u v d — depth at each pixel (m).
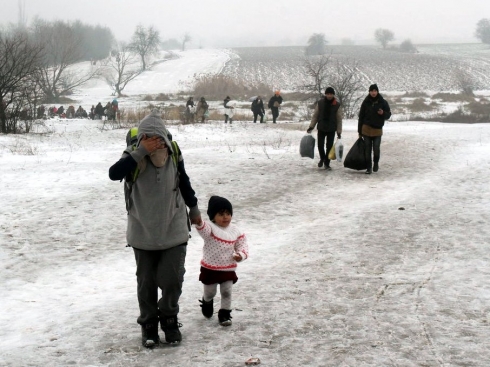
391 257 7.73
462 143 20.14
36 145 21.94
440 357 4.55
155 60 134.12
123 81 83.19
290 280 6.88
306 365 4.46
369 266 7.37
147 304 4.99
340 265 7.47
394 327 5.22
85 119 41.81
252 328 5.31
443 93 65.75
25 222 9.89
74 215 10.39
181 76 104.31
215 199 5.43
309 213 10.84
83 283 7.38
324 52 158.00
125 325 5.55
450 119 38.75
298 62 125.12
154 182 4.80
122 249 8.79
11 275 7.68
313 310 5.75
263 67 114.50
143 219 4.82
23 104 28.19
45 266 8.05
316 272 7.20
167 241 4.86
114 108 37.91
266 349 4.80
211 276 5.37
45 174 14.09
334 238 8.82
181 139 24.80
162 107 52.47
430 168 15.17
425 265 7.31
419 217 9.73
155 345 4.94
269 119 39.06
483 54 149.62
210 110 47.47
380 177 14.07
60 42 79.88
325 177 14.04
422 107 50.97
